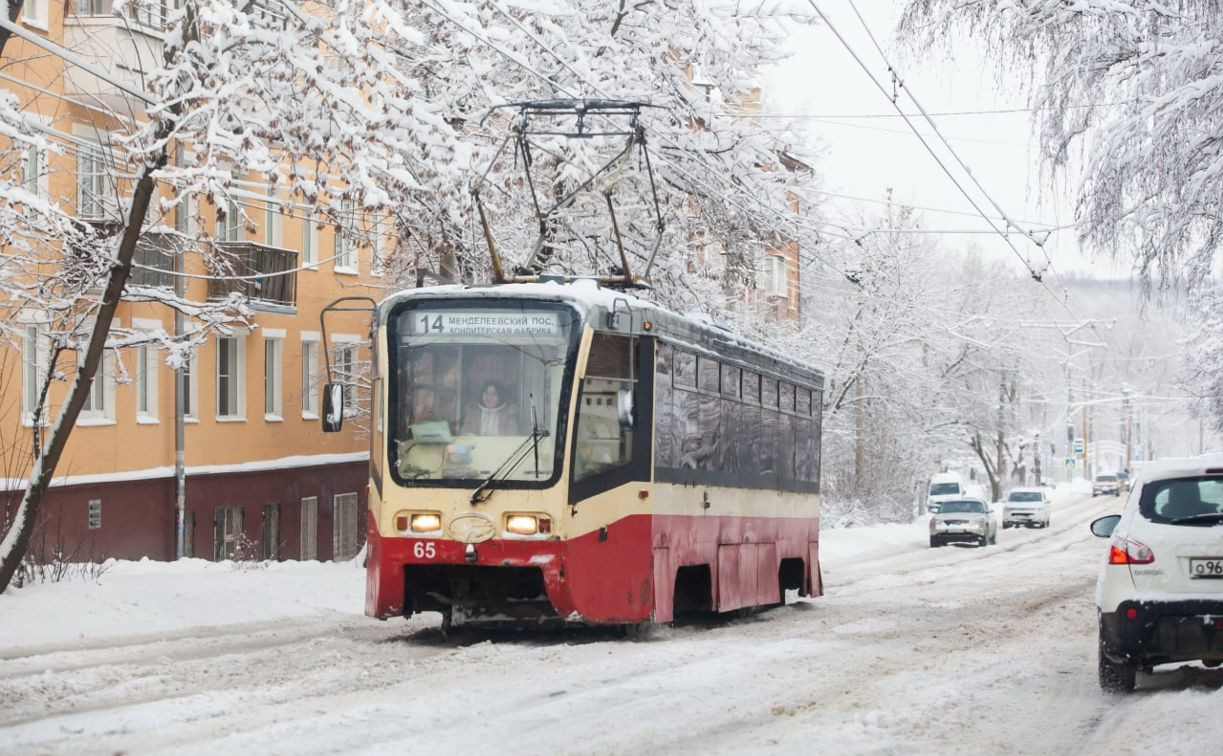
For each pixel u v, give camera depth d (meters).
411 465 15.17
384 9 16.69
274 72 16.88
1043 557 42.97
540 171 25.19
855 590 28.14
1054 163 14.13
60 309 18.16
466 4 18.52
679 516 16.86
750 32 27.25
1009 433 88.38
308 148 17.44
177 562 24.97
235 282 33.44
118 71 27.08
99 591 18.03
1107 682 12.04
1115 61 13.96
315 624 17.77
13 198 16.83
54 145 18.20
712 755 8.65
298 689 11.20
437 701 10.49
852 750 8.93
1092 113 14.01
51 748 8.55
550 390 15.04
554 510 14.83
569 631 16.61
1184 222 13.52
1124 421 135.50
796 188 28.44
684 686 11.70
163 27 17.47
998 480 89.56
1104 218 13.73
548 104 19.31
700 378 17.80
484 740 8.98
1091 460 154.62
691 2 26.84
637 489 15.74
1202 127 13.43
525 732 9.32
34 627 15.74
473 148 17.72
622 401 15.00
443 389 15.23
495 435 15.05
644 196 27.05
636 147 26.11
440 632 16.47
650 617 15.83
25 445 27.62
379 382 15.55
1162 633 11.66
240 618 18.00
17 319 20.44
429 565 15.37
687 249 28.08
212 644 15.16
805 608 22.72
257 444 36.78
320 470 39.69
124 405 31.38
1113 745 9.40
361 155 17.27
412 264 24.83
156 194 26.05
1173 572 11.70
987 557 43.34
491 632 16.44
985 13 14.44
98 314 17.19
